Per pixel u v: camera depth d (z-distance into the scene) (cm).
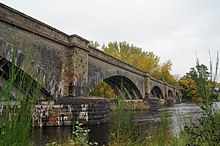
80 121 1775
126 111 728
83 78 2117
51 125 1677
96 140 1202
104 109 1969
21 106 228
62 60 1936
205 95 389
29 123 227
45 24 1752
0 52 1380
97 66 2483
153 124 1545
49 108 1695
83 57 2136
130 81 3675
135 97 4103
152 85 4878
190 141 452
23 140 218
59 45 1920
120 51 6162
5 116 216
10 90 225
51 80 1752
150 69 6231
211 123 382
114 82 3700
